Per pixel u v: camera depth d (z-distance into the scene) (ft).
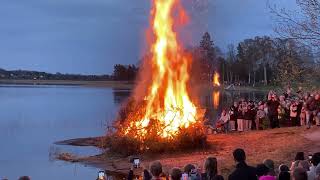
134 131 83.10
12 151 95.35
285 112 105.60
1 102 317.01
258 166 33.50
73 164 79.15
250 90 406.62
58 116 197.06
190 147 81.46
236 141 85.05
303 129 90.99
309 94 94.48
